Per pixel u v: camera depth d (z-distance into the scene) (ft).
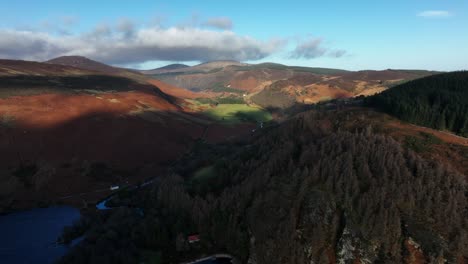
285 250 409.69
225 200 512.63
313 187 447.01
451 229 375.86
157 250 481.46
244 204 496.23
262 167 528.63
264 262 422.41
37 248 510.17
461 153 481.46
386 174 426.92
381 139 495.82
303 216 427.33
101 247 443.32
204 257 483.10
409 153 465.06
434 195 401.90
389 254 381.19
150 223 499.92
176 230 502.79
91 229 522.88
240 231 478.59
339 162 458.09
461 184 413.39
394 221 387.55
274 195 460.55
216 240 496.64
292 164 497.46
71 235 535.19
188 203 531.91
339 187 430.20
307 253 406.00
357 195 421.59
